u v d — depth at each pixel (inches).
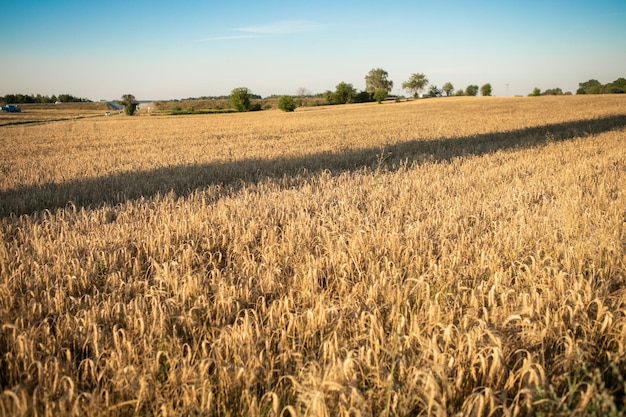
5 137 1208.8
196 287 184.2
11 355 135.6
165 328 152.5
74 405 112.0
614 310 160.7
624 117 1320.1
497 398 116.0
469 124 1261.1
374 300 173.6
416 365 127.9
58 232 279.1
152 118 2554.1
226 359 137.1
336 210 308.5
